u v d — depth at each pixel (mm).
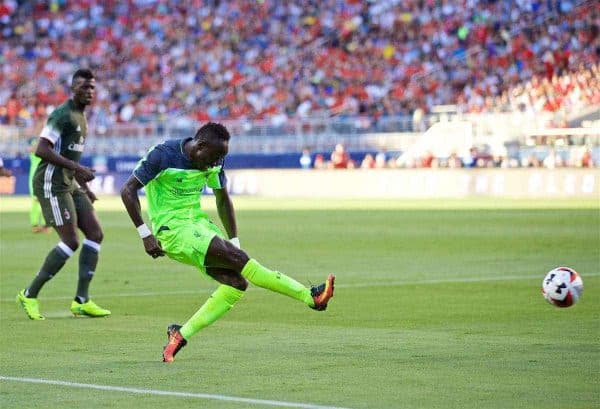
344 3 143125
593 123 102688
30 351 24625
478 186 103750
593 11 127625
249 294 35719
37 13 153750
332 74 135125
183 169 23266
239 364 22562
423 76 130000
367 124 112875
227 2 149250
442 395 19031
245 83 137750
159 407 18188
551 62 124438
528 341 25422
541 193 100812
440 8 137375
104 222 74375
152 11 151250
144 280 40812
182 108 137000
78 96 31312
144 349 24859
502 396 18906
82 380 20828
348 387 19859
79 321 30078
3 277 42250
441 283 39031
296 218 76000
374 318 29906
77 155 31609
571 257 48375
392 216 76750
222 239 22906
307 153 114562
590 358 22953
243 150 117500
